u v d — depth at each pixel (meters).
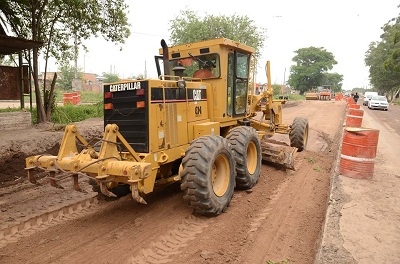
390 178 6.77
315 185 6.81
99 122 13.77
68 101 21.47
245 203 5.65
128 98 4.92
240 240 4.40
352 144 6.75
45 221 4.99
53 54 14.08
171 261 3.86
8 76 12.01
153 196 6.01
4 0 11.34
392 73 56.09
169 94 5.16
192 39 26.89
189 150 4.86
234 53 6.56
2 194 6.12
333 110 27.20
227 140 5.39
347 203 5.29
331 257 3.64
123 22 14.08
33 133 10.02
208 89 6.21
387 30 45.94
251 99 7.68
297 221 5.01
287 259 3.94
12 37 9.72
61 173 4.77
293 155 7.68
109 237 4.45
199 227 4.73
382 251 3.79
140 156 4.76
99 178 4.25
